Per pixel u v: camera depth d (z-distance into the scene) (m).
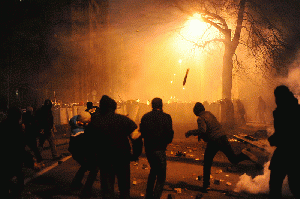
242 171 8.23
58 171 8.10
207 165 6.32
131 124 4.73
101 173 4.70
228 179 7.38
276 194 4.54
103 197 4.61
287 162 4.39
